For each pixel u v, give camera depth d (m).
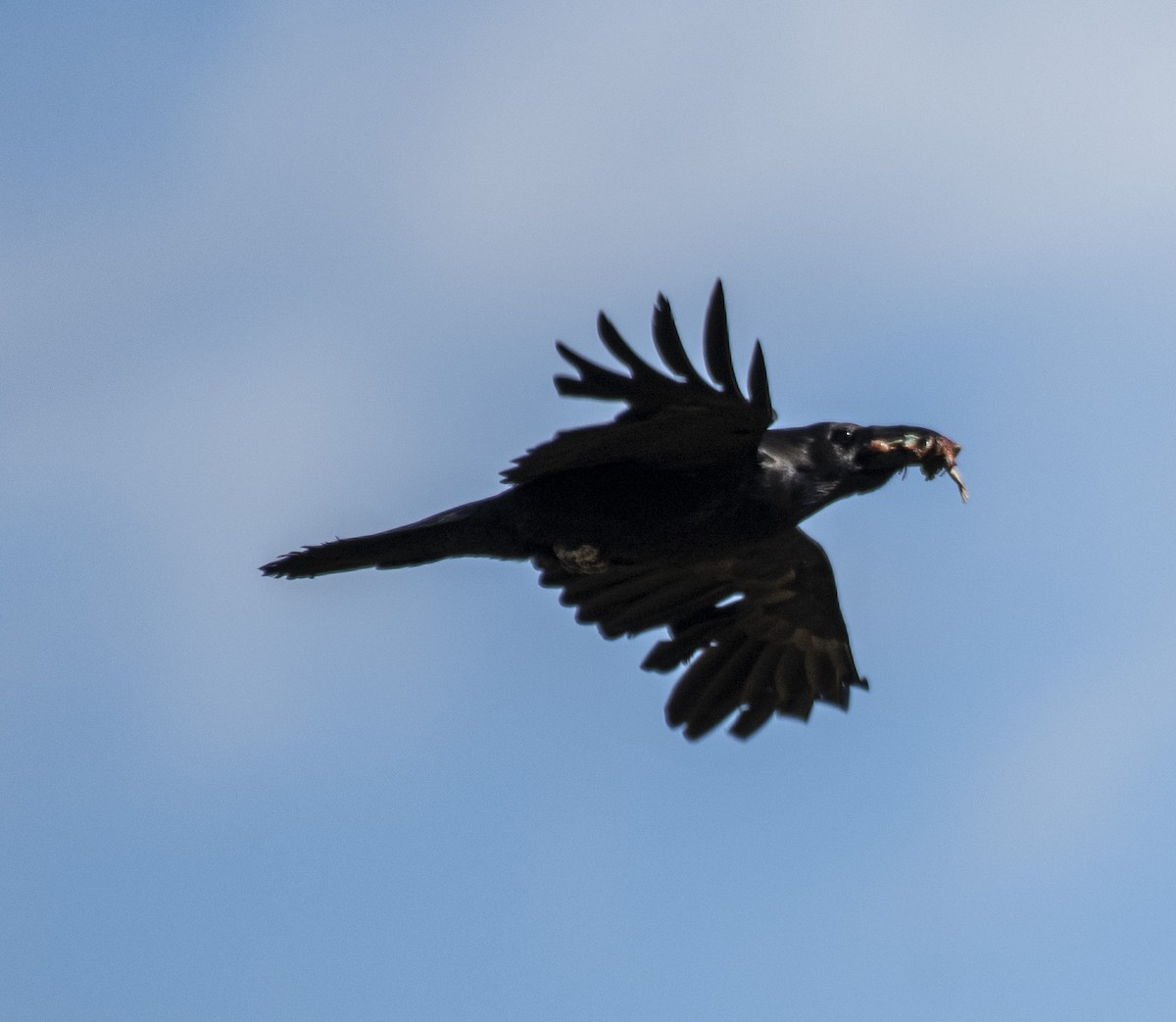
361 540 14.38
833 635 17.44
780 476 14.20
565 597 16.64
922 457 14.51
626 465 13.92
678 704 17.52
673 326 12.62
